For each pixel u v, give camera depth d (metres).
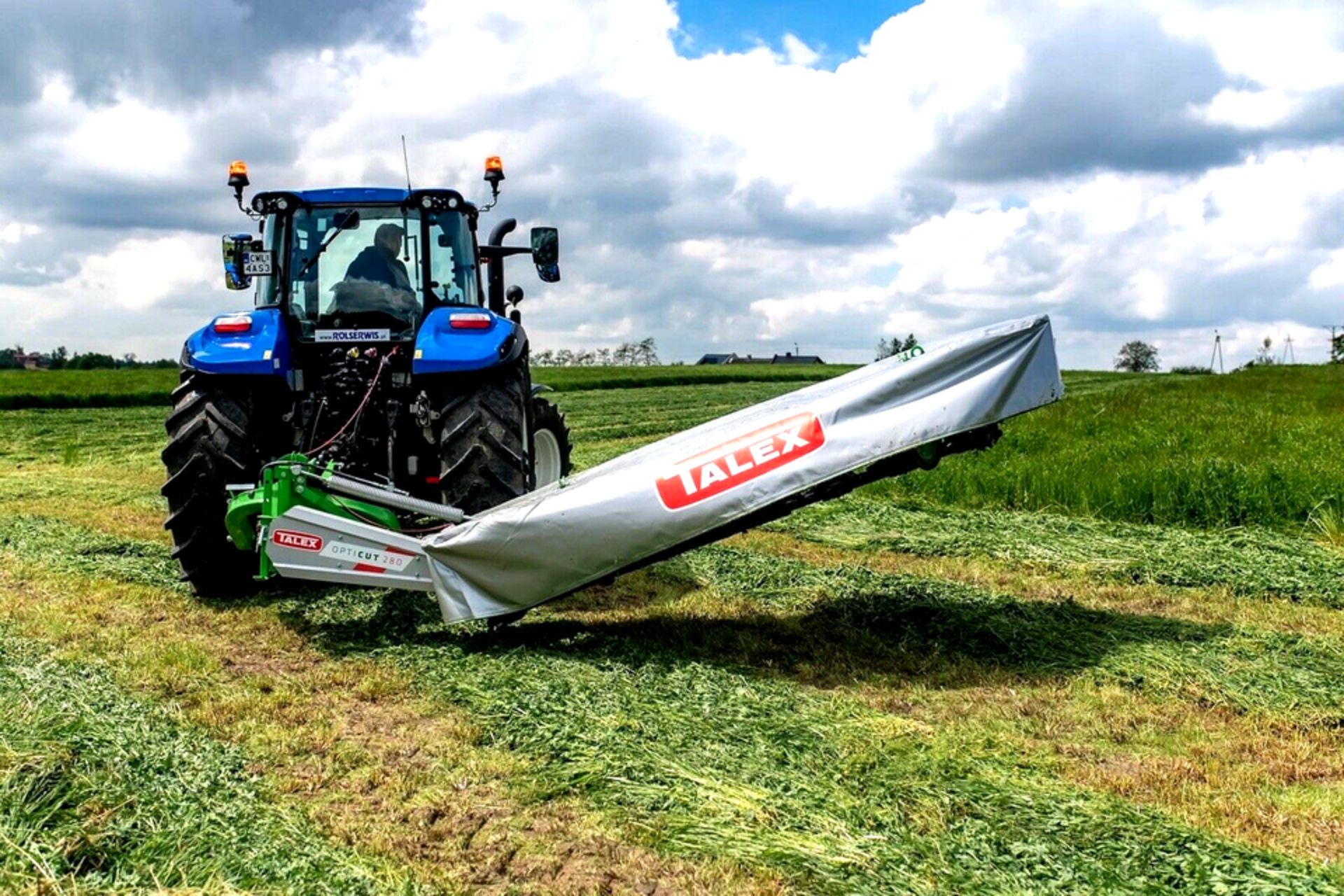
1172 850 2.68
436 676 4.11
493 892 2.55
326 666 4.32
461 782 3.15
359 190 5.88
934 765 3.21
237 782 3.11
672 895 2.53
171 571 6.07
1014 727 3.69
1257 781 3.26
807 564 6.26
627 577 5.92
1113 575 6.09
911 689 4.08
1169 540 7.11
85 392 23.88
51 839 2.59
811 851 2.65
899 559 6.68
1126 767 3.36
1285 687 4.07
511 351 5.45
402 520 5.55
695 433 5.26
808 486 4.30
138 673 4.14
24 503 9.05
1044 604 5.36
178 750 3.25
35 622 4.89
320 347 5.89
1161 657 4.38
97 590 5.57
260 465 5.62
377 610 5.15
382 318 5.91
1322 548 6.83
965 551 6.78
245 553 5.51
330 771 3.24
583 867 2.66
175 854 2.59
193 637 4.73
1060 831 2.79
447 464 5.29
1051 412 17.97
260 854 2.62
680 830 2.79
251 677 4.17
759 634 4.80
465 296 6.19
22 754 2.98
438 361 5.30
